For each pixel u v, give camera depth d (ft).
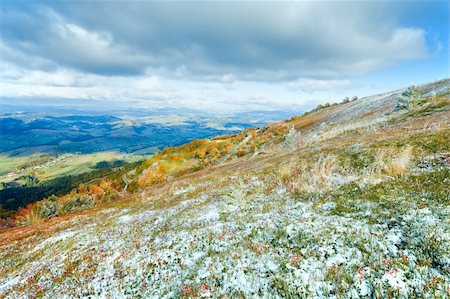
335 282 25.03
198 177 143.13
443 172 44.55
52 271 46.03
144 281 34.04
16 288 43.39
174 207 72.64
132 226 62.69
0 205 573.74
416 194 39.24
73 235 67.62
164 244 44.27
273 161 111.14
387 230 31.60
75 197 233.96
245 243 37.06
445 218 30.68
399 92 233.96
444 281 22.17
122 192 309.42
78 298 33.94
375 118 167.12
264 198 58.90
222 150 339.98
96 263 43.68
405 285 22.81
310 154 97.14
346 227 34.27
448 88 174.09
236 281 28.55
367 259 27.07
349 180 54.19
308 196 51.83
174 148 409.90
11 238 91.56
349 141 103.19
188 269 33.88
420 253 26.25
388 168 53.21
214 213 56.49
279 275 27.73
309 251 30.96
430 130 77.77
